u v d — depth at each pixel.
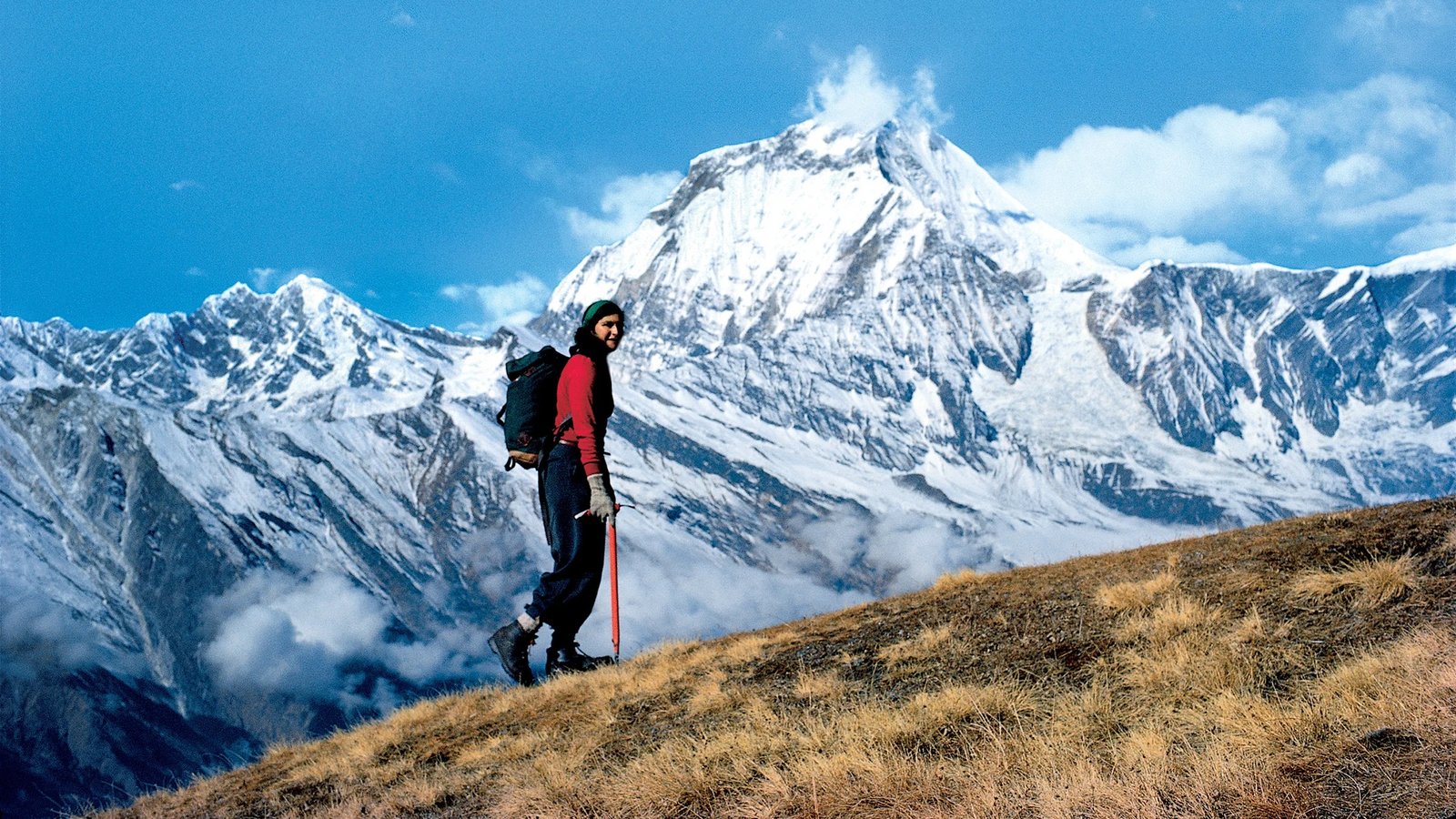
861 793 4.75
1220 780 4.05
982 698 5.68
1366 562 6.25
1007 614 7.48
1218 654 5.48
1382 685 4.55
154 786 8.63
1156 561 8.13
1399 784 3.73
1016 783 4.52
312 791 7.41
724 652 8.85
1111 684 5.62
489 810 5.93
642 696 7.86
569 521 8.25
